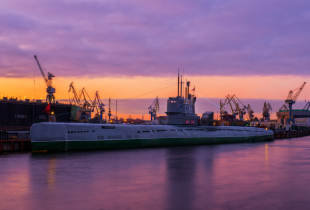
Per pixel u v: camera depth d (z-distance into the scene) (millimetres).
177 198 22000
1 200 21094
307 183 27422
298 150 60094
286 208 19984
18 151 51750
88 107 187000
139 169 34125
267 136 91562
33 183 26484
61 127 49875
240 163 39969
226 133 76875
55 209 19156
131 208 19531
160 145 61281
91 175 30391
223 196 22719
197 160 42125
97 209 19250
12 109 118250
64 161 39469
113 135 54719
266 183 27312
